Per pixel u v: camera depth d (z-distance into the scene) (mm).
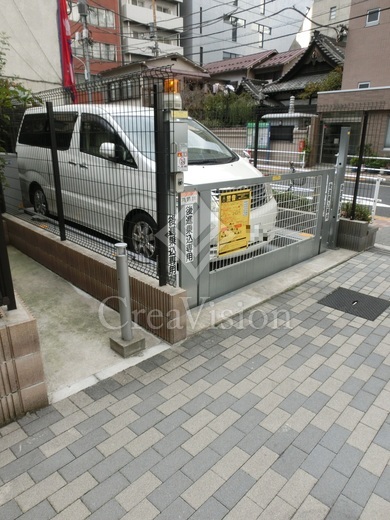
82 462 1997
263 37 38031
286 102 23078
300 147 15227
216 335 3213
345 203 5750
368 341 3162
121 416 2318
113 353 2953
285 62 26562
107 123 4219
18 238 5258
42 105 5316
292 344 3105
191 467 1973
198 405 2412
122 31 27859
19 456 2033
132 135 3977
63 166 4906
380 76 17484
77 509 1754
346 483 1892
